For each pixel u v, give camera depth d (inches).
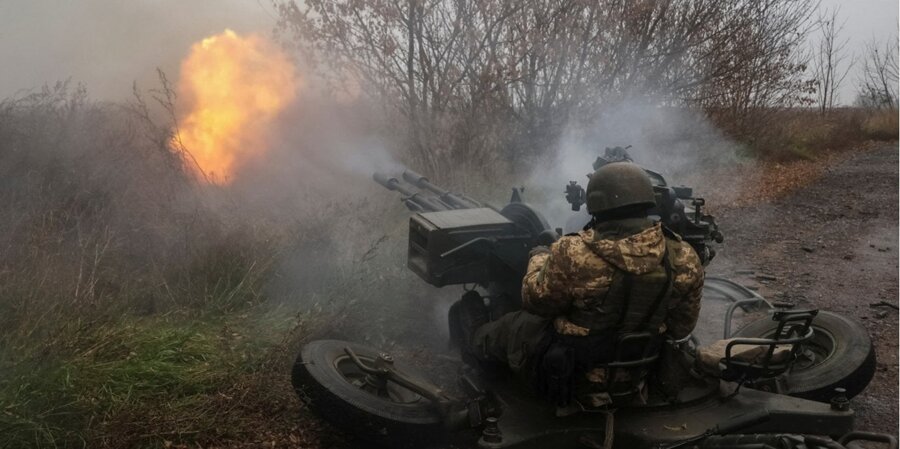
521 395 147.0
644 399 136.8
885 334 235.3
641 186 128.1
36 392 138.2
